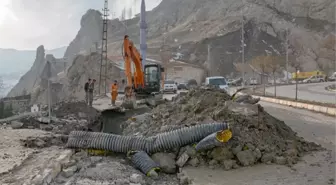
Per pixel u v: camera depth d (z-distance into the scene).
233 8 143.62
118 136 8.70
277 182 6.63
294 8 125.25
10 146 8.95
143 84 22.00
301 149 9.15
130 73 20.84
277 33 110.69
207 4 165.50
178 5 193.38
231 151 7.90
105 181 6.57
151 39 140.12
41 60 156.25
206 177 6.98
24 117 14.21
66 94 73.12
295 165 7.80
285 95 32.59
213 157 7.85
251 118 9.11
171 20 186.38
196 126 8.51
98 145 8.53
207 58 92.31
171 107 12.28
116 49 114.88
